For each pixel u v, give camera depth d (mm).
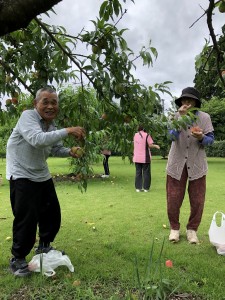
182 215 5246
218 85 2117
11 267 2936
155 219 4926
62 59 2490
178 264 3121
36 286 2643
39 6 1296
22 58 2779
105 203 6234
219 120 18359
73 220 4910
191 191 3885
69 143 3271
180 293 2514
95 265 3088
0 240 3961
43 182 2934
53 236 3225
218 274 2865
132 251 3443
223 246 3416
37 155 2838
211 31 1812
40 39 2650
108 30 2320
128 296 2234
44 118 2809
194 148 3855
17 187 2795
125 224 4637
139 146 7539
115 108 2643
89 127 2895
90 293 2432
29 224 2803
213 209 5648
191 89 3848
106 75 2346
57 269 2977
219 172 12195
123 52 2395
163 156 20719
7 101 3191
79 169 3174
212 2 1678
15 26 1300
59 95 2920
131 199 6637
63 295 2482
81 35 2367
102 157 9836
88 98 2951
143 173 7672
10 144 2873
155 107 2635
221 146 23922
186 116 2752
